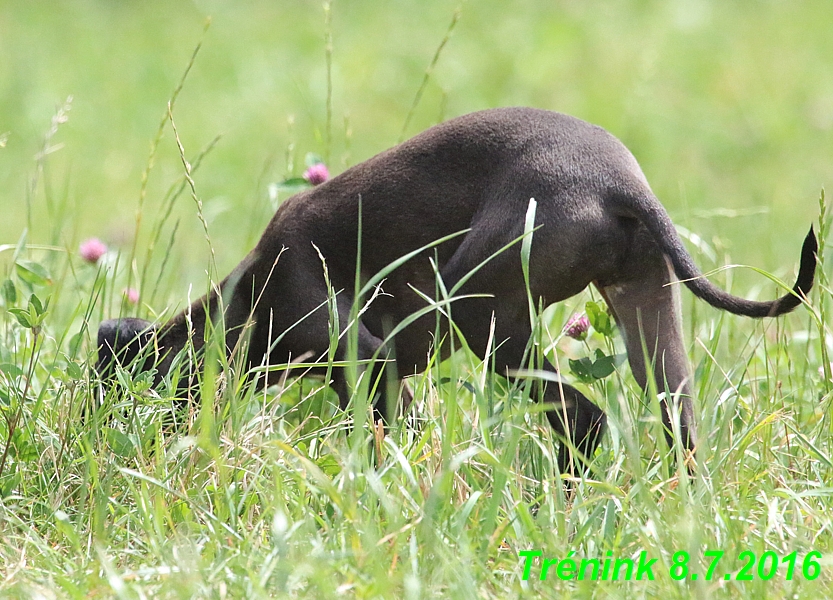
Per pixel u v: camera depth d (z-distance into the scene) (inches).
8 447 386.6
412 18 1264.8
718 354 494.3
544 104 1059.9
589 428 408.8
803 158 956.0
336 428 396.2
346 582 312.3
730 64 1143.6
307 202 442.9
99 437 389.1
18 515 378.0
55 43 1232.8
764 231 775.1
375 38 1211.9
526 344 408.2
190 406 403.9
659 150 975.6
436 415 418.0
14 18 1307.8
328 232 434.9
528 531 338.0
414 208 422.6
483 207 410.3
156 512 343.3
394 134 1012.5
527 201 396.5
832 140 986.7
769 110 1042.1
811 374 472.7
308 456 385.4
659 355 414.3
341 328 432.5
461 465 374.9
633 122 1008.2
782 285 387.9
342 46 1195.9
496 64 1140.5
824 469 390.9
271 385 465.4
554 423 410.0
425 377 402.3
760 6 1295.5
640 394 442.6
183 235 806.5
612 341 434.9
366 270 433.7
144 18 1314.0
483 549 327.6
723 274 539.5
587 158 397.4
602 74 1115.9
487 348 380.2
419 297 433.1
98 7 1352.1
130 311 521.3
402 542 329.7
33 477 388.5
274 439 366.3
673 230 385.4
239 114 1059.9
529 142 405.7
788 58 1153.4
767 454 399.5
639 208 388.5
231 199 875.4
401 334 438.3
